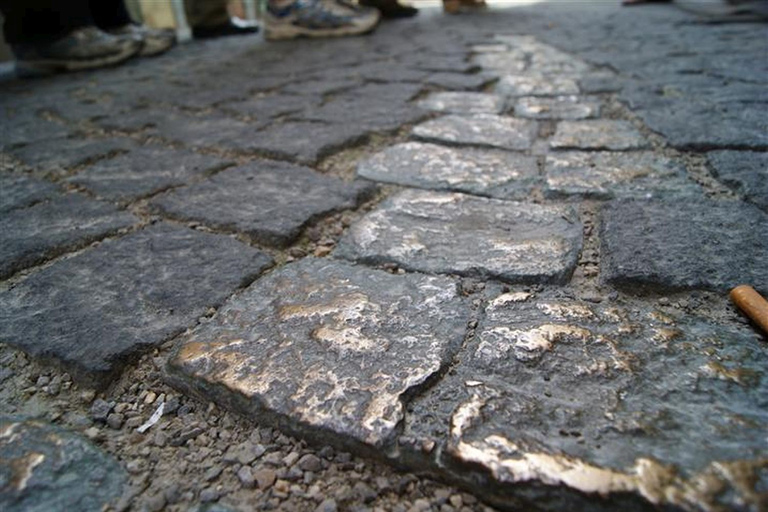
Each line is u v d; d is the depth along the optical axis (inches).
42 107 22.2
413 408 6.3
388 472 5.9
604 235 9.7
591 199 11.5
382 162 14.2
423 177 13.1
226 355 7.3
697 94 18.4
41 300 8.7
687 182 11.9
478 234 10.2
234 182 13.2
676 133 14.7
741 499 4.9
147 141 17.0
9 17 29.0
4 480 5.8
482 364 6.9
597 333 7.3
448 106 19.2
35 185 13.7
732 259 8.7
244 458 6.1
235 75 27.1
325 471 5.9
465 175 13.1
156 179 13.6
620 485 5.1
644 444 5.6
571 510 5.2
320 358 7.1
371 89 22.2
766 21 33.6
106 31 34.9
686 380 6.4
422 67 26.1
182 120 19.2
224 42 41.4
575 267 9.0
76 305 8.5
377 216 11.3
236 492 5.7
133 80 27.4
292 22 38.1
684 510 4.9
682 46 27.2
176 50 37.9
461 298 8.3
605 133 15.5
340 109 19.3
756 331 7.2
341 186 12.7
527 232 10.2
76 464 6.0
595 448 5.6
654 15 41.8
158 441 6.4
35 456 6.1
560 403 6.2
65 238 10.7
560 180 12.4
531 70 24.6
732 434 5.6
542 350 7.0
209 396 6.9
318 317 7.9
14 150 16.5
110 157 15.6
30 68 29.8
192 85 25.2
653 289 8.2
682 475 5.2
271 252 10.1
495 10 52.8
